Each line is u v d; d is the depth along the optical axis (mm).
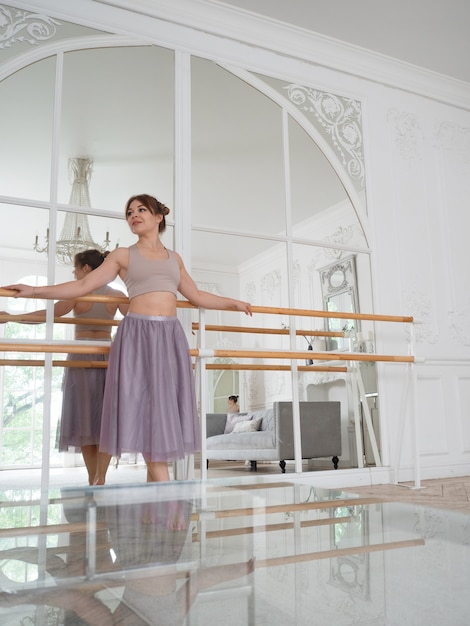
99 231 2637
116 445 2025
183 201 2861
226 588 251
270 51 3295
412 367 3109
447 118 3939
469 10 3164
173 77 2977
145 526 403
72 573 277
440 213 3742
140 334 2135
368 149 3525
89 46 2805
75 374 2463
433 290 3594
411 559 300
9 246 2455
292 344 2998
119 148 2771
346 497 547
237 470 2711
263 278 2996
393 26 3307
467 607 222
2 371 2361
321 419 3010
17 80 2621
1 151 2533
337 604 226
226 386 2793
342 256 3289
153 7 2971
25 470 2318
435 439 3424
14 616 215
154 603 229
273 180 3145
